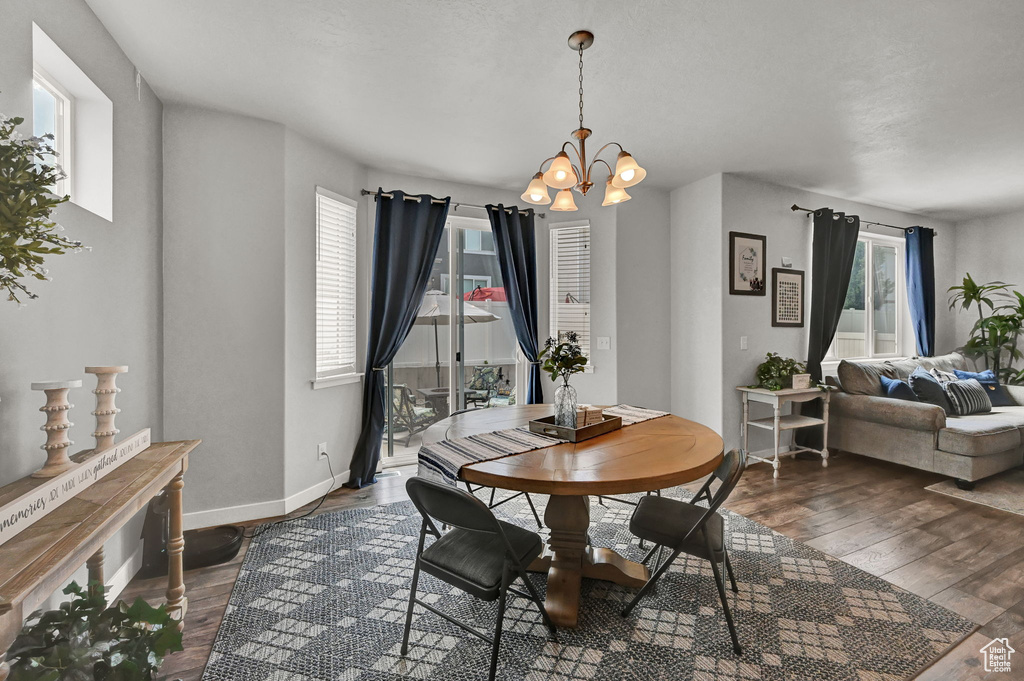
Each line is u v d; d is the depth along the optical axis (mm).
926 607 1964
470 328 4191
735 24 2016
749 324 4031
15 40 1434
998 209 4992
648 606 1972
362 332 3674
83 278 1827
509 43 2146
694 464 1660
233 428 2805
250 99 2639
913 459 3695
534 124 2973
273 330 2906
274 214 2910
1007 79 2451
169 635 1325
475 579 1513
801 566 2305
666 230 4355
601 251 4164
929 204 4812
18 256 1078
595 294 4184
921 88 2547
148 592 2074
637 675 1584
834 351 4789
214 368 2754
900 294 5312
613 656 1676
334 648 1719
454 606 1981
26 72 1490
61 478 1265
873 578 2191
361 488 3426
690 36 2098
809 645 1725
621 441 1984
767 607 1959
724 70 2373
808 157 3541
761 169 3793
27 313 1485
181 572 1838
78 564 1080
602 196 4172
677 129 3061
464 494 1404
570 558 1949
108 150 2053
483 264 4238
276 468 2918
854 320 4949
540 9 1917
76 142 2012
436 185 3969
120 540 2092
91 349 1883
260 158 2873
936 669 1608
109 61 2049
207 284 2732
